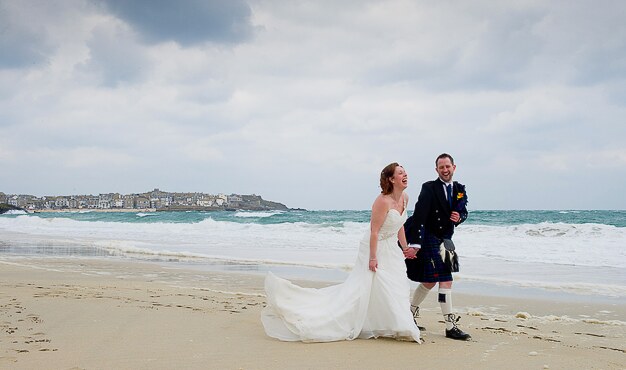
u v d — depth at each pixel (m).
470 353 4.48
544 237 19.98
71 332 5.00
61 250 17.55
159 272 11.58
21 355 4.10
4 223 43.38
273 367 3.92
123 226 34.84
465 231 22.58
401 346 4.69
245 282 10.04
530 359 4.30
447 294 5.23
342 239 21.25
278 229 27.69
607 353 4.61
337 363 4.07
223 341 4.77
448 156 5.28
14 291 7.91
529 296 8.61
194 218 50.75
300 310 4.89
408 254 5.22
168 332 5.11
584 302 8.02
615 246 16.48
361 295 4.96
